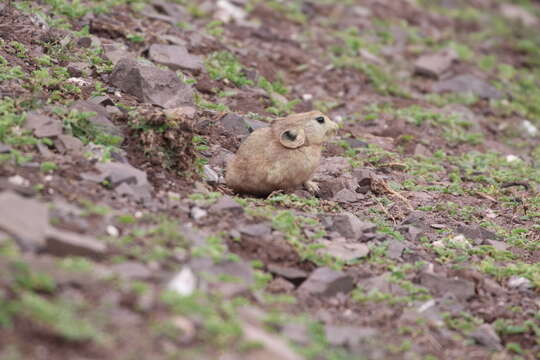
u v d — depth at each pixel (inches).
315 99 757.3
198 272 369.7
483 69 948.0
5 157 421.1
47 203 392.5
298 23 940.0
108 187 434.3
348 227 466.0
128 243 378.9
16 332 297.3
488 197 591.5
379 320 383.2
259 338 328.5
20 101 487.8
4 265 327.3
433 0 1208.2
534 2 1381.6
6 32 603.2
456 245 478.9
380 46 936.3
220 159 549.6
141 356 302.8
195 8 864.3
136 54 674.8
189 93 600.4
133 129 490.3
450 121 762.8
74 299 324.2
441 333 383.9
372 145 663.8
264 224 441.7
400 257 451.8
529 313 415.8
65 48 618.8
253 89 703.7
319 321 370.0
